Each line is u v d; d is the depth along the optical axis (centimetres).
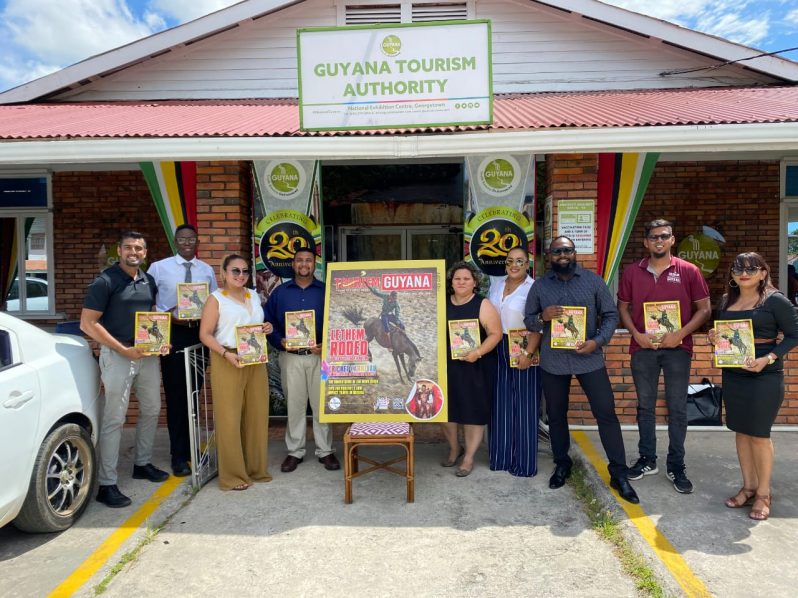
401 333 468
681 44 819
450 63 510
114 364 427
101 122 630
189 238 498
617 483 429
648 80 848
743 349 378
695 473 470
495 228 600
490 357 480
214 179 595
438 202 949
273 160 595
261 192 605
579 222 584
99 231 926
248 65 855
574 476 461
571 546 363
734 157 830
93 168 880
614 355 588
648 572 327
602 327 431
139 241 434
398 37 511
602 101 714
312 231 607
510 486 456
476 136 521
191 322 491
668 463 446
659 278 443
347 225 958
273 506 425
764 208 878
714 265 880
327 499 436
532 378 474
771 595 306
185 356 446
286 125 592
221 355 444
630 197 590
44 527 374
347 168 948
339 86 517
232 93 856
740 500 407
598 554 353
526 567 339
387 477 477
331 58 514
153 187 603
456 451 501
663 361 443
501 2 848
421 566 341
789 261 879
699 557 344
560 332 426
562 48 848
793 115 543
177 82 858
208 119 645
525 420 475
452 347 459
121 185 922
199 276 505
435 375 456
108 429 431
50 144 530
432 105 516
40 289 937
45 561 351
